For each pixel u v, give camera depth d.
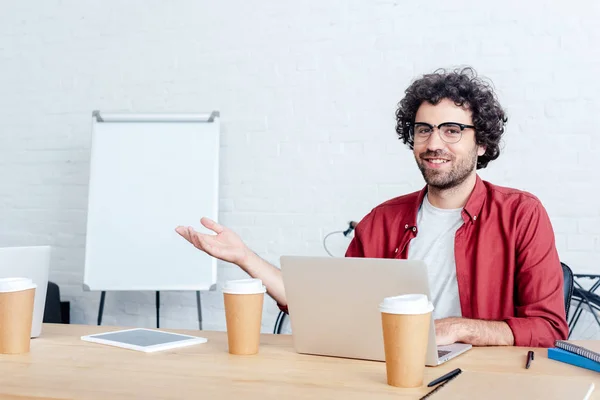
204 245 1.37
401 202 1.92
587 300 2.53
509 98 2.73
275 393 0.87
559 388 0.86
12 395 0.86
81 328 1.44
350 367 1.03
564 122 2.67
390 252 1.87
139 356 1.12
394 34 2.89
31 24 3.41
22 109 3.41
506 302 1.67
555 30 2.68
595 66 2.63
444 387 0.87
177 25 3.20
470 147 1.75
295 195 3.02
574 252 2.64
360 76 2.94
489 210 1.75
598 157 2.62
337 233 2.96
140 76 3.25
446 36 2.82
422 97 1.77
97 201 2.99
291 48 3.04
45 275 1.29
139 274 2.93
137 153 3.01
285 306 1.45
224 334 1.36
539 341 1.32
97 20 3.32
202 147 2.99
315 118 3.00
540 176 2.69
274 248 3.04
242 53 3.11
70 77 3.35
